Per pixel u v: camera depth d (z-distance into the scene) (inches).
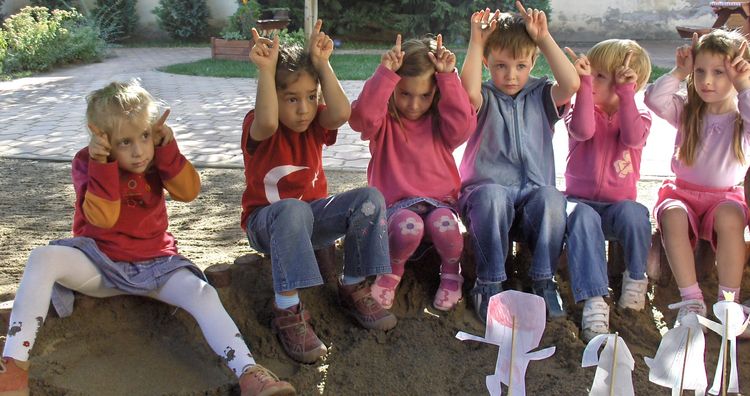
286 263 110.4
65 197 190.7
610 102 132.9
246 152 121.2
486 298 122.6
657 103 130.5
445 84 120.7
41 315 99.9
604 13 660.7
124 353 112.2
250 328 119.3
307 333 113.0
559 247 123.3
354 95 366.9
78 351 110.7
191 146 254.5
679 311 125.0
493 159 130.4
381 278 122.6
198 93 386.9
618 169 131.7
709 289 135.1
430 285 130.6
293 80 113.9
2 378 95.1
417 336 118.3
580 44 651.5
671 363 70.2
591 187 132.2
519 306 64.4
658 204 132.1
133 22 716.0
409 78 121.7
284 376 109.8
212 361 111.5
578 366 109.7
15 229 164.1
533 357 64.7
